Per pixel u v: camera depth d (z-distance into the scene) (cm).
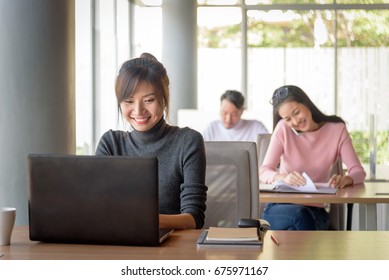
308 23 1140
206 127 745
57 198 260
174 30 1110
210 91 1153
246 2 1148
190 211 301
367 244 262
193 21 1115
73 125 460
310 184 460
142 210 255
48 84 436
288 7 1141
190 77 1115
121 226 256
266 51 1150
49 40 436
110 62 814
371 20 1133
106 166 255
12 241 270
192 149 312
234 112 734
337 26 1135
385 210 608
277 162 502
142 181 254
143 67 303
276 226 459
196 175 309
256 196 386
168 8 1109
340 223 512
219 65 1152
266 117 862
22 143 427
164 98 308
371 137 660
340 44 1136
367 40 1132
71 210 259
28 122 428
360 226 518
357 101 1136
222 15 1150
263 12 1148
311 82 1143
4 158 425
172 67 1112
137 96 303
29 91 428
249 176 387
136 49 987
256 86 1151
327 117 504
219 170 387
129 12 953
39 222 262
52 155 260
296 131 502
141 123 308
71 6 457
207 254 245
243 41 1148
